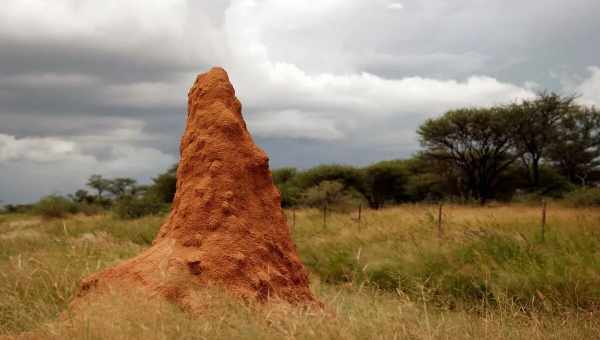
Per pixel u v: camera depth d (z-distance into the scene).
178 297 5.15
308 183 42.88
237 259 5.55
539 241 9.95
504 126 38.62
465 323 5.34
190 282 5.29
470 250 9.34
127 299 4.82
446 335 4.79
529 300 7.09
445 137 40.25
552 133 40.38
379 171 44.16
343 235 13.22
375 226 14.12
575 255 8.48
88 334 4.19
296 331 4.42
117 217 26.33
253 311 4.89
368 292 7.79
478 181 42.38
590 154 43.19
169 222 6.26
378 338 4.46
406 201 45.28
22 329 5.06
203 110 6.29
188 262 5.44
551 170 43.09
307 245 12.49
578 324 5.59
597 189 26.88
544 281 7.43
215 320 4.60
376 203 44.94
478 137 39.75
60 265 7.28
